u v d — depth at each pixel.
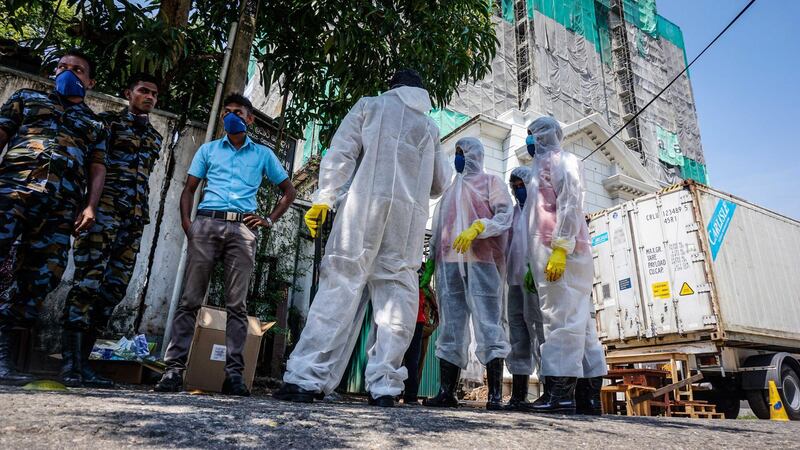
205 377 2.78
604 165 13.02
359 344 5.39
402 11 5.73
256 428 1.16
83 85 2.57
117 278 2.79
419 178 2.63
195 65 5.49
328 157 2.53
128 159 2.87
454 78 5.77
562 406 2.75
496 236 3.29
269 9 5.46
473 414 1.89
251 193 2.84
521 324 3.52
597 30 26.06
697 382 6.11
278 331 5.13
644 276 6.55
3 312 2.19
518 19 22.33
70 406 1.23
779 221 7.36
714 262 6.09
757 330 6.09
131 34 4.18
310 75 5.76
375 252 2.40
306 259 6.09
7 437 0.90
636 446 1.39
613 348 6.98
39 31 6.33
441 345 3.17
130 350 3.22
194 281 2.56
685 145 27.66
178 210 4.40
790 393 6.09
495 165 11.21
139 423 1.09
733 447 1.52
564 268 2.85
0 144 2.35
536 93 19.70
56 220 2.41
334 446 1.07
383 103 2.67
